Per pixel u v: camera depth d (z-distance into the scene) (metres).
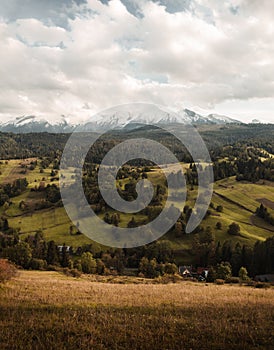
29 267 68.44
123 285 34.78
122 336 12.23
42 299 20.00
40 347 10.92
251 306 18.80
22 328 12.90
